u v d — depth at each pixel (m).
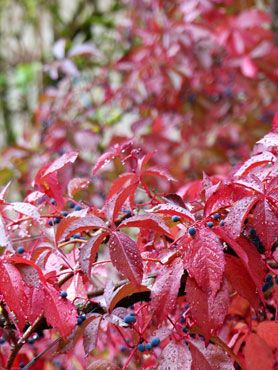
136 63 1.88
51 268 0.82
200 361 0.74
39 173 0.93
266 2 2.12
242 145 1.88
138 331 0.79
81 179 0.97
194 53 1.85
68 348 0.78
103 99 1.90
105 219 0.88
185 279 0.78
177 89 1.83
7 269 0.74
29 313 0.75
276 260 0.84
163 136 1.68
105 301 0.79
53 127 1.70
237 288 0.76
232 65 1.93
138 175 0.88
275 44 2.09
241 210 0.75
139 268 0.73
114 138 1.18
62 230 0.80
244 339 0.86
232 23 1.90
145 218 0.75
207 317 0.73
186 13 1.86
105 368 0.79
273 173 0.78
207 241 0.73
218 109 1.94
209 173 1.71
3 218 0.86
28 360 0.94
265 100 2.03
